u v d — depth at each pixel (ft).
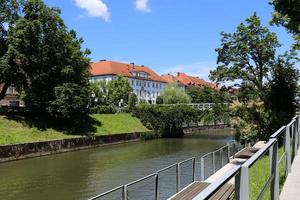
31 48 182.50
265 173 38.45
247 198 12.61
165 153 160.76
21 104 272.51
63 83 193.67
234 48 152.25
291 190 26.45
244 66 152.56
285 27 57.00
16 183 98.99
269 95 96.99
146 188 39.01
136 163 132.05
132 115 253.44
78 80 203.31
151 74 520.83
